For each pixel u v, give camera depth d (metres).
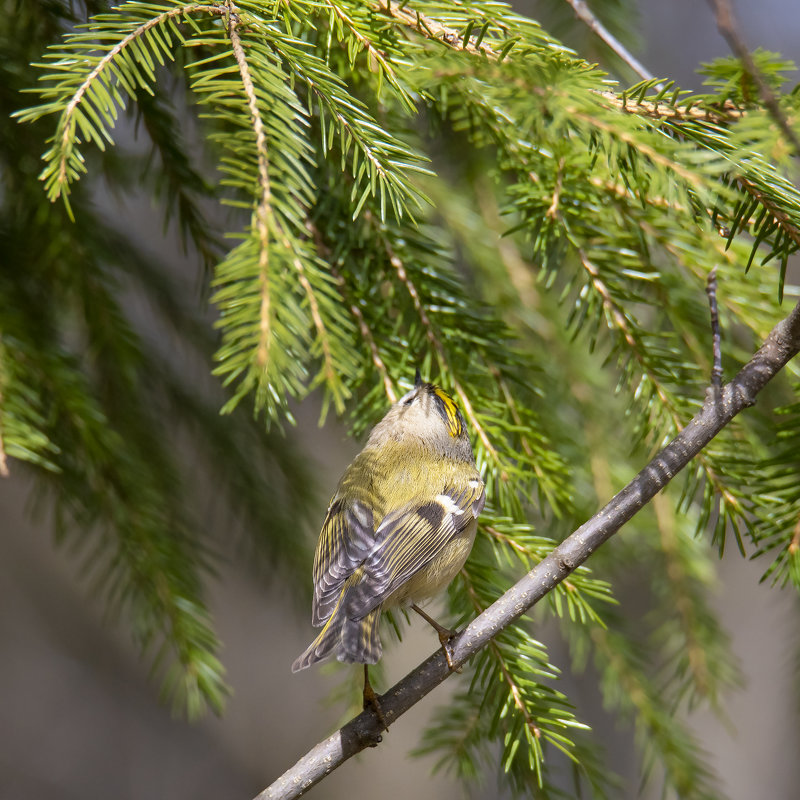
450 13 4.07
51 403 4.80
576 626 5.78
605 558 6.13
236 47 3.57
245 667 13.85
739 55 3.12
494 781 11.20
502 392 4.89
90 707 14.19
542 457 4.80
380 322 4.71
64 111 3.27
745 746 12.99
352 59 3.77
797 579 4.03
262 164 3.33
